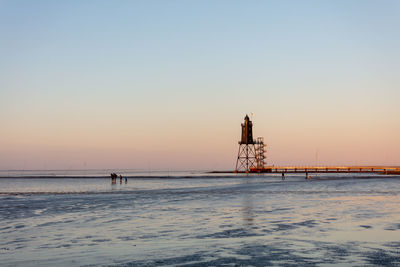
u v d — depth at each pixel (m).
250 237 15.98
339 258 11.90
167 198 40.34
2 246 14.77
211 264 11.25
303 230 17.66
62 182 109.62
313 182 78.88
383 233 16.61
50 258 12.45
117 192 53.53
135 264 11.38
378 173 176.88
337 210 26.22
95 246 14.52
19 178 164.50
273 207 29.00
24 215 25.94
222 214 24.84
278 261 11.55
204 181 103.50
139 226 19.89
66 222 21.98
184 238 16.00
